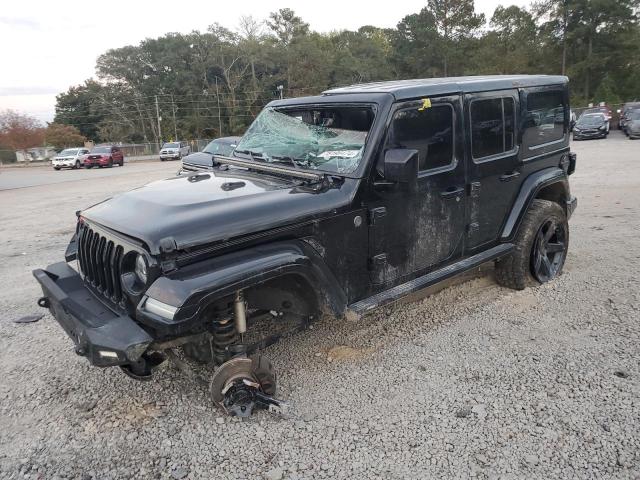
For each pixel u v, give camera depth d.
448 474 2.65
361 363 3.83
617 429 2.93
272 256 2.93
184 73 80.88
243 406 3.16
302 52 76.88
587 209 8.80
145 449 2.95
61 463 2.87
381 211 3.55
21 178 27.38
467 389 3.42
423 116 3.74
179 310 2.55
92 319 2.96
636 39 61.31
